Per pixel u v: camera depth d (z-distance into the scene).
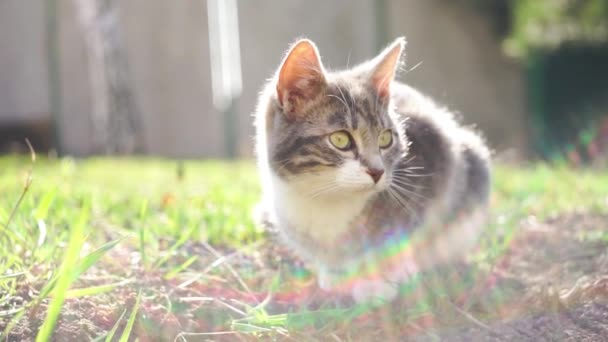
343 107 0.62
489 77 2.11
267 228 0.69
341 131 0.62
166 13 2.05
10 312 0.54
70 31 2.09
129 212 0.77
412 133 0.66
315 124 0.62
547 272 0.66
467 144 0.71
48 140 2.05
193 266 0.64
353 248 0.64
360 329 0.57
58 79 1.80
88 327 0.55
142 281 0.60
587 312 0.59
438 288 0.62
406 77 2.03
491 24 2.14
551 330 0.57
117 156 1.82
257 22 2.02
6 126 2.06
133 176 1.11
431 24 2.07
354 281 0.64
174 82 2.06
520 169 1.30
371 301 0.60
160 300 0.58
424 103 0.72
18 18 2.13
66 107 2.09
